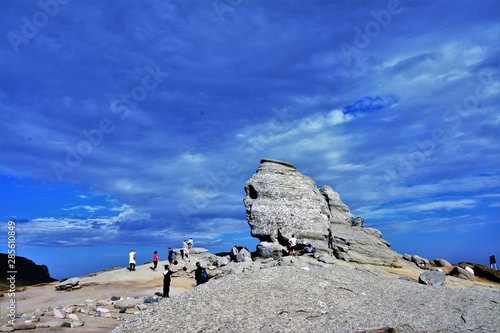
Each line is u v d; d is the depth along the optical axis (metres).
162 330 17.36
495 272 43.41
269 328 17.30
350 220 48.41
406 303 22.58
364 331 16.25
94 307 26.67
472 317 19.94
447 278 38.88
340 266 35.75
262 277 25.28
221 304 20.30
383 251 42.53
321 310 19.83
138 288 34.75
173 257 42.72
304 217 43.38
